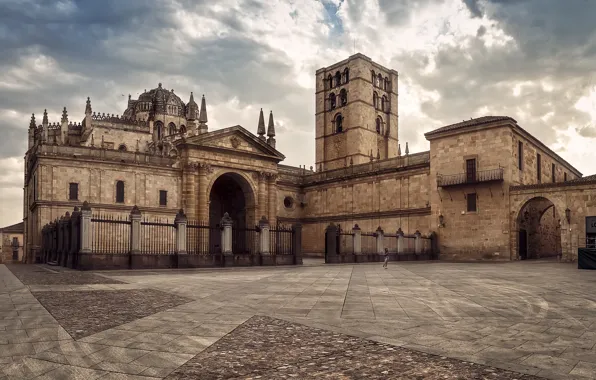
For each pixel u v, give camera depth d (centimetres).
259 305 1491
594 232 4062
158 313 1323
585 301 1620
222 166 6344
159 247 6072
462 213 5538
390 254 5219
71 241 3584
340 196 7394
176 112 9825
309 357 865
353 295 1769
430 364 816
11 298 1617
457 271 3288
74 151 5794
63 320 1203
